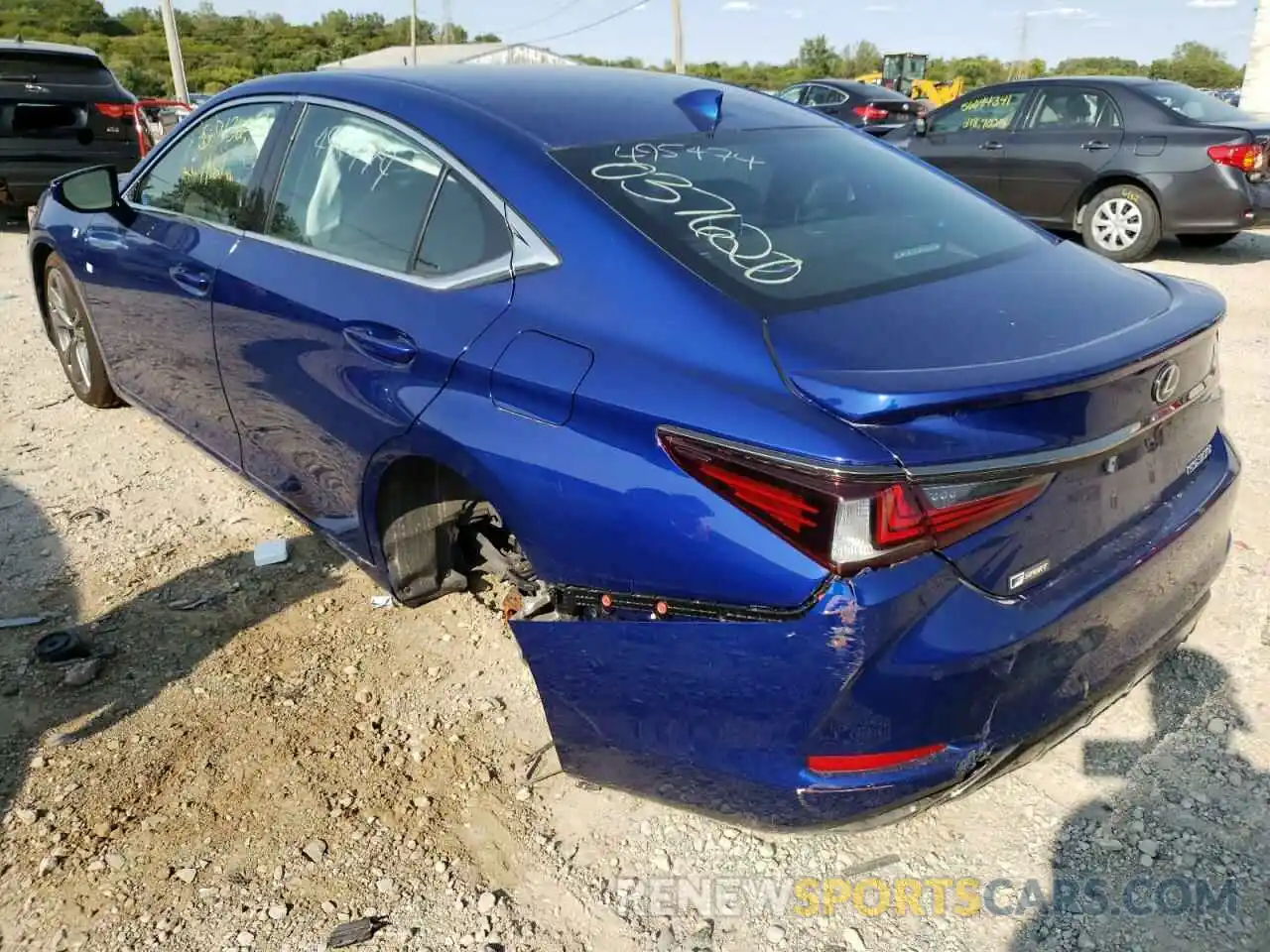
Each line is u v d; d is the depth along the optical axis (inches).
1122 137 351.6
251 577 143.9
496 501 93.0
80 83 385.4
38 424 195.8
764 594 76.4
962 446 74.5
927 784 79.2
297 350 119.6
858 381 75.7
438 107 112.2
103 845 98.7
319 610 136.4
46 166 380.8
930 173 126.0
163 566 146.3
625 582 83.9
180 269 141.7
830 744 77.6
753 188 105.7
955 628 76.9
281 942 89.3
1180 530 94.3
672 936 90.3
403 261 109.7
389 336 106.3
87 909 92.0
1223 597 135.7
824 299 88.2
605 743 88.3
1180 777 106.1
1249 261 359.3
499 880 95.8
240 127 140.3
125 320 161.6
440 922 91.4
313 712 117.2
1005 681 80.4
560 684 88.5
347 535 124.6
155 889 94.1
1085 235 366.9
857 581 73.8
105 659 124.9
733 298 87.0
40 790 105.0
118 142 394.0
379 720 116.0
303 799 104.6
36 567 145.4
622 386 84.7
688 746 83.3
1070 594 83.7
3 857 97.1
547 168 100.7
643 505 82.0
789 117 126.9
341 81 126.0
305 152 127.0
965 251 104.6
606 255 92.9
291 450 129.6
